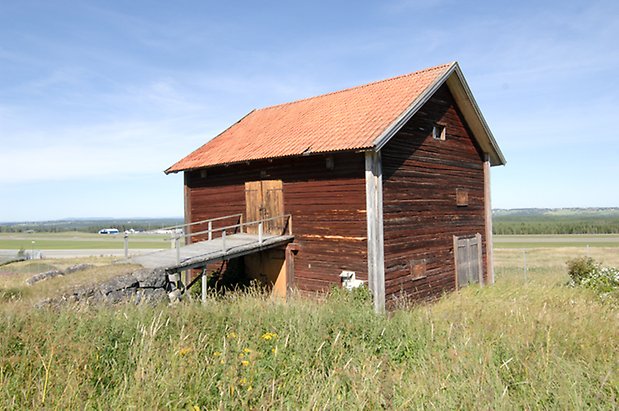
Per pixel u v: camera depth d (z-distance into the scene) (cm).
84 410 441
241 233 1681
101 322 667
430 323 809
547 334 715
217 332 682
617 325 846
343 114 1532
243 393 500
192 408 459
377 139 1220
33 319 659
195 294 1467
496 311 987
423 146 1506
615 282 1506
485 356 629
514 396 526
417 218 1459
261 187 1614
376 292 1270
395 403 517
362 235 1317
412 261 1423
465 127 1734
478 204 1788
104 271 1205
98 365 545
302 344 638
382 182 1321
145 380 495
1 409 442
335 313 831
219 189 1791
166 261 1294
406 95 1441
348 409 486
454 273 1616
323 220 1420
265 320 746
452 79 1576
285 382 536
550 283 1730
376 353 693
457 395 519
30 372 513
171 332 662
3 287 1122
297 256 1499
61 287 1067
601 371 589
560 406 486
